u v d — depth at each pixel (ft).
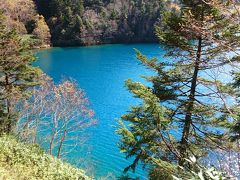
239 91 41.04
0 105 84.99
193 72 45.93
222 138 41.50
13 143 53.57
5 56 78.48
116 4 398.01
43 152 53.98
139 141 40.63
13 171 43.86
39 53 314.14
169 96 44.37
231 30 38.70
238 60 38.58
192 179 19.58
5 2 302.66
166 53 44.16
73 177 48.37
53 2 379.14
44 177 45.47
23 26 310.24
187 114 43.09
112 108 147.13
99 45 373.61
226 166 32.78
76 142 107.86
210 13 38.24
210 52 39.60
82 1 383.65
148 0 398.83
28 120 94.63
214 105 41.81
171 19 41.73
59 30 368.89
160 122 37.47
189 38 40.91
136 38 396.98
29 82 86.48
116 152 104.37
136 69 231.50
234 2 23.27
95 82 197.88
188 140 43.24
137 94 39.47
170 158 42.06
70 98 97.50
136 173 90.79
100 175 89.81
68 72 226.99
